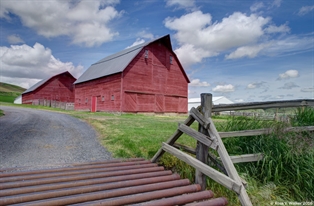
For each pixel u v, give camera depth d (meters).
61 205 2.63
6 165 4.39
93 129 9.20
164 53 22.55
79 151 5.63
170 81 23.03
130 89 19.53
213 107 3.24
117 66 20.55
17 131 8.22
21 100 42.47
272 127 3.86
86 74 26.16
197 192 3.13
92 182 3.30
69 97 39.16
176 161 4.26
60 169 3.89
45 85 36.31
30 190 2.92
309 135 4.01
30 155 5.18
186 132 3.58
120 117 15.39
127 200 2.76
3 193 2.79
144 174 3.71
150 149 5.41
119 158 4.93
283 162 3.54
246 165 3.75
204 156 3.35
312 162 3.38
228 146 4.17
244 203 2.51
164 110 22.31
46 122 11.38
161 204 2.72
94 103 22.92
